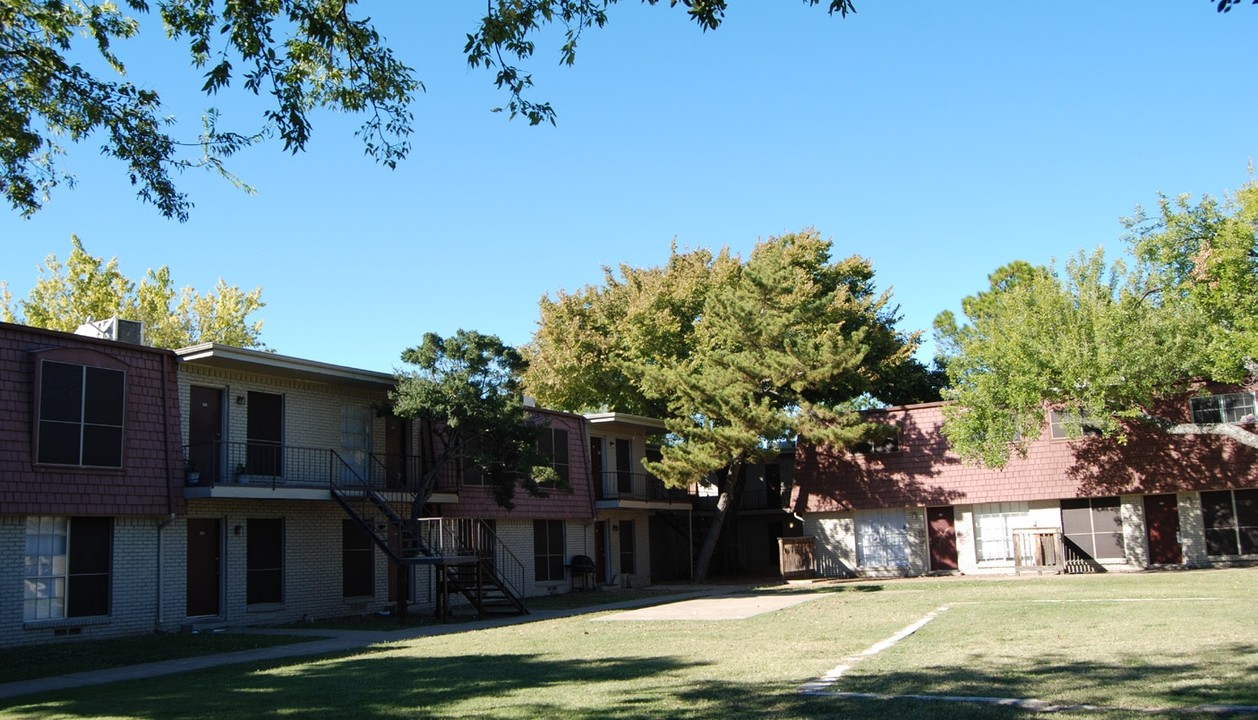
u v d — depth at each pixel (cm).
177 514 2055
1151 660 1121
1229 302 2617
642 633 1703
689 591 3094
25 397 1823
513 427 2364
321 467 2400
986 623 1631
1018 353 2809
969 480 3419
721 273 3900
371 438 2570
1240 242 2595
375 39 1322
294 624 2205
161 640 1850
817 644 1420
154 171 1534
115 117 1488
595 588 3338
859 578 3497
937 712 856
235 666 1464
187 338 4422
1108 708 847
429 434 2691
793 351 3253
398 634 1906
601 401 4088
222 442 2178
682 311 3941
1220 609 1691
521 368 2452
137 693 1195
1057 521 3331
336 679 1229
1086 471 3250
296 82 1298
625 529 3656
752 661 1252
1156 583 2453
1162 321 2712
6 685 1361
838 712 873
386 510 2312
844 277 4181
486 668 1281
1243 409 3050
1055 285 2902
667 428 3612
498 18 1190
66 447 1867
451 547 2545
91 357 1936
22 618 1792
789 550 3612
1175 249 2919
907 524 3562
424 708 973
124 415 1980
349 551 2473
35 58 1420
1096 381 2677
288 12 1256
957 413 3116
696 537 4216
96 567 1923
